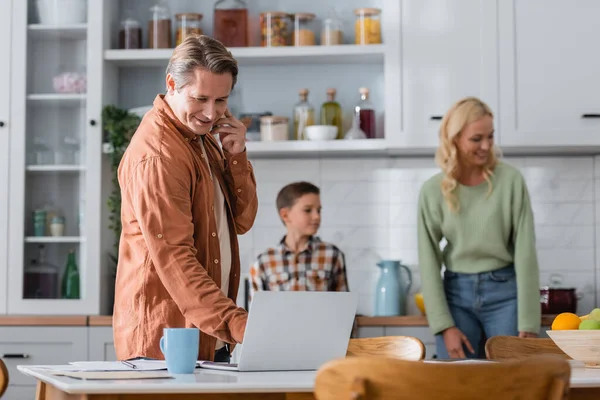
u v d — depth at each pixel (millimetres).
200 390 1946
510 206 4473
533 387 1819
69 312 5199
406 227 5492
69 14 5332
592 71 5121
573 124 5105
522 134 5109
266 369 2354
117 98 5594
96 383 1980
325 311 2367
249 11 5633
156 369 2357
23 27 5336
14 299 5219
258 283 4879
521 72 5133
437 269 4574
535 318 4426
